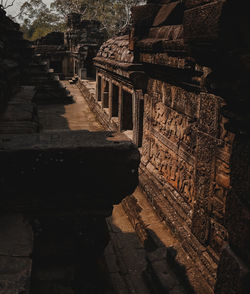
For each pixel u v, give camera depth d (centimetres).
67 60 3056
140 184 767
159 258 464
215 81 217
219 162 405
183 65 503
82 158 294
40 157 286
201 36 196
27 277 212
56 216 314
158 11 729
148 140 787
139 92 837
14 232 266
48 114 1652
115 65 986
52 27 5259
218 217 412
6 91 663
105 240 341
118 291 435
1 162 282
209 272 400
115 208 710
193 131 534
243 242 221
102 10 4319
